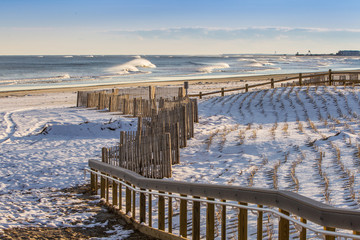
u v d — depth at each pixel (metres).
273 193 4.49
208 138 16.92
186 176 11.51
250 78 61.19
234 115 22.69
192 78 66.62
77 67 126.06
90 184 11.23
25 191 10.67
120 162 11.80
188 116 17.16
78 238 6.74
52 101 35.50
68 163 13.94
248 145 14.66
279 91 26.77
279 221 4.39
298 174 10.50
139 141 11.68
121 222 7.81
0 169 13.29
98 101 28.11
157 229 6.68
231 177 10.91
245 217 4.96
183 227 6.15
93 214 8.37
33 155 15.39
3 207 8.89
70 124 20.31
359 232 3.64
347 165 10.91
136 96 31.28
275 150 13.75
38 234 6.91
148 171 11.53
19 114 26.83
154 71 99.56
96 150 16.17
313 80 32.41
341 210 3.67
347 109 21.27
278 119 20.72
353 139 13.92
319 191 8.76
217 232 6.30
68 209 8.79
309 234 5.81
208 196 5.50
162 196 6.78
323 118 19.83
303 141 14.53
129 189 7.96
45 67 126.94
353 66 128.38
